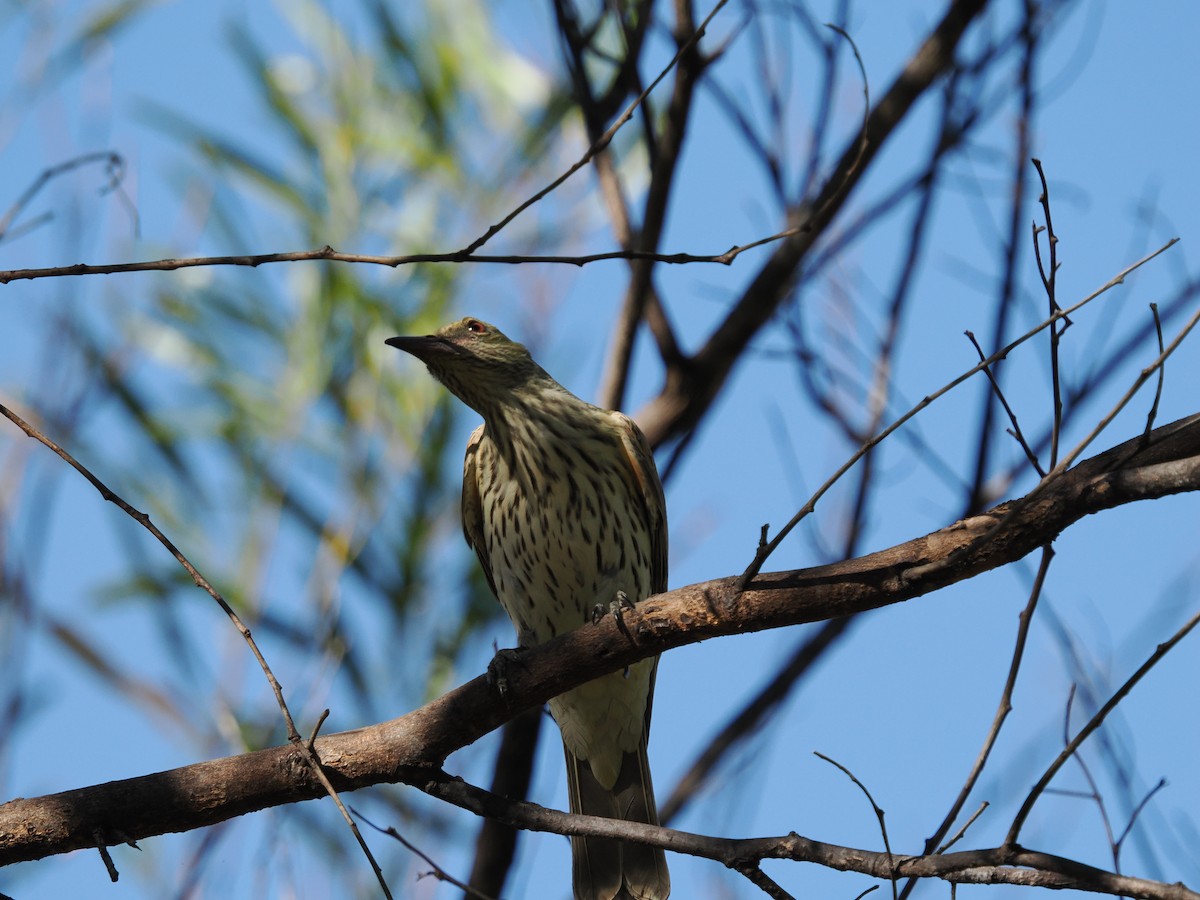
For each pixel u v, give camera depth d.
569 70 10.06
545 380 11.17
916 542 7.10
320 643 10.17
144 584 10.16
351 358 11.20
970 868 6.32
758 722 9.65
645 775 11.07
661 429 10.86
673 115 9.80
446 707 7.79
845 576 7.15
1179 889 5.97
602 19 9.93
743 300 10.34
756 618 7.32
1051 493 6.73
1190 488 6.40
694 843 6.98
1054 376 6.53
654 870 10.50
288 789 7.66
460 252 6.39
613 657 7.68
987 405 9.32
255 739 9.77
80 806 7.47
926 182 9.84
